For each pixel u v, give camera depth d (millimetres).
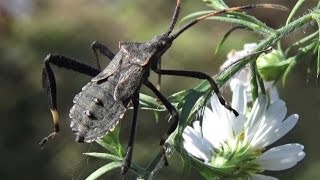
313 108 313
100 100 106
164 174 301
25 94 427
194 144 121
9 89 434
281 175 295
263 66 134
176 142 104
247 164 118
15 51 473
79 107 107
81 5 539
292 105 315
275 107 120
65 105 399
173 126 105
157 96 108
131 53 110
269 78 134
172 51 367
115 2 526
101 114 106
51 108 114
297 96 314
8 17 481
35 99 424
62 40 498
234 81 130
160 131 340
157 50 110
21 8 484
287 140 314
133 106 108
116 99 107
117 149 110
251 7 111
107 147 110
